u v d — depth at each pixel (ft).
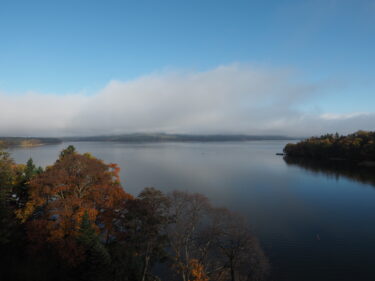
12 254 80.84
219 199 210.59
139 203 91.86
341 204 196.95
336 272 105.70
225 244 110.11
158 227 91.50
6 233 82.38
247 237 103.86
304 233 143.02
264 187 254.68
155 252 94.58
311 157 560.20
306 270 106.93
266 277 101.40
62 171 96.22
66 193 98.63
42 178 94.99
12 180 110.22
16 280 68.95
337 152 509.76
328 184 268.21
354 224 156.15
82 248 78.74
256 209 184.85
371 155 425.28
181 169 380.37
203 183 273.75
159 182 278.87
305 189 245.86
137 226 90.94
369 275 103.91
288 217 167.84
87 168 100.17
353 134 574.97
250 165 432.66
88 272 75.41
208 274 99.14
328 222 159.63
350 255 119.34
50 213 88.79
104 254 78.33
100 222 99.55
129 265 85.20
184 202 104.22
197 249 104.99
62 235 82.64
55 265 78.07
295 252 121.60
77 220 84.53
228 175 326.03
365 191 235.40
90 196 96.48
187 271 90.89
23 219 90.48
